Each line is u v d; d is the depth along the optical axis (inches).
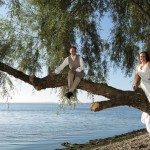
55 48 508.1
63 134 1397.6
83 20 538.3
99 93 406.6
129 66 607.5
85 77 558.9
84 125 2039.9
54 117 3533.5
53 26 518.3
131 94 395.5
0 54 534.9
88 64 555.2
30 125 2066.9
